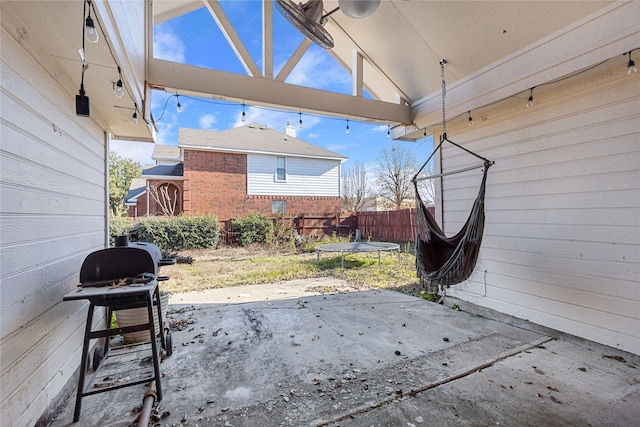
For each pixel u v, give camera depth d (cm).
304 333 323
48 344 197
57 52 185
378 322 356
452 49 327
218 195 1144
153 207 1302
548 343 291
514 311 345
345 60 443
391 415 188
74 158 252
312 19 244
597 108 273
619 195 260
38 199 191
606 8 229
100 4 152
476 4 275
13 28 159
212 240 989
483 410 191
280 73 347
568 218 295
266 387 221
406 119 427
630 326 254
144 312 288
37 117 191
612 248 264
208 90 315
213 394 213
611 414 185
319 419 186
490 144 373
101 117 309
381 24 342
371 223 1196
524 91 293
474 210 307
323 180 1352
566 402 198
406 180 1587
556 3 246
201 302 442
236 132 1320
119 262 215
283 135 1441
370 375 236
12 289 161
